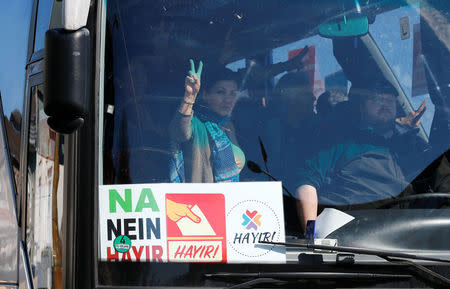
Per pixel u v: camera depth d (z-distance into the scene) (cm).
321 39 1520
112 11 1465
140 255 1359
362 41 1535
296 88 1498
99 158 1400
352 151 1495
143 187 1391
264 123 1480
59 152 1428
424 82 1552
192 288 1345
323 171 1476
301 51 1512
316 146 1483
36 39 1638
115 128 1431
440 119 1545
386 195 1480
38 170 1514
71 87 1252
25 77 1656
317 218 1448
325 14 1523
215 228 1375
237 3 1502
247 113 1481
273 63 1499
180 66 1475
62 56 1253
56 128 1285
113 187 1391
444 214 1471
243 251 1364
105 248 1365
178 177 1427
